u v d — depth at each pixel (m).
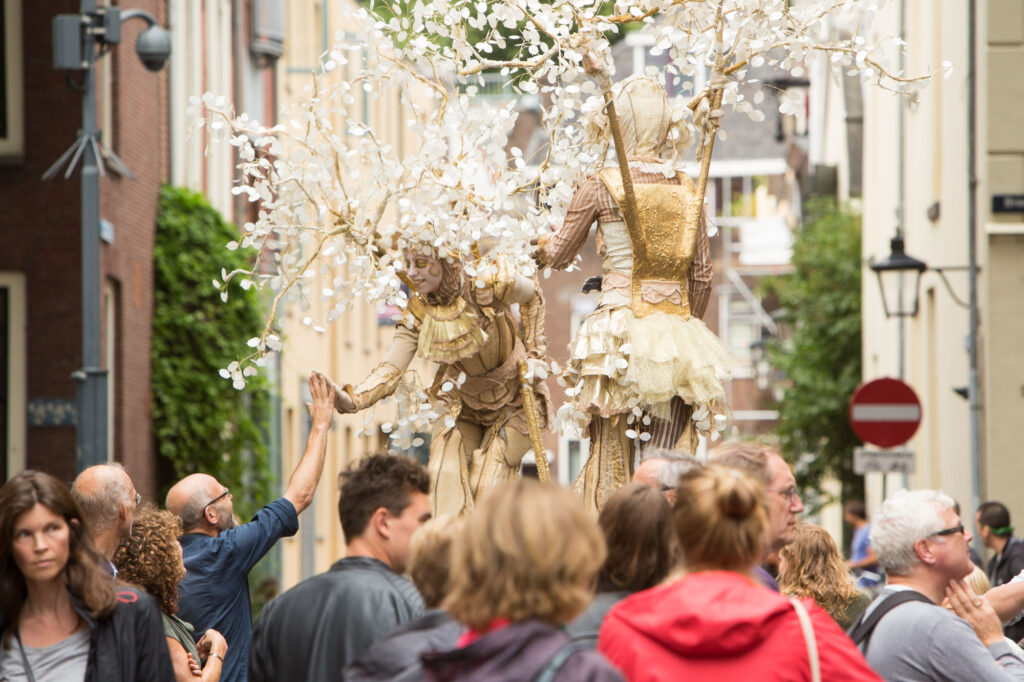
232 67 36.59
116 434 25.28
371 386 9.64
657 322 9.13
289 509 9.70
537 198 9.70
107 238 24.44
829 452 44.69
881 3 9.35
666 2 9.38
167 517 9.31
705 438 9.52
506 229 9.11
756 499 6.79
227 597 9.64
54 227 23.69
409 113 9.50
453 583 5.65
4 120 23.67
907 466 23.11
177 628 9.17
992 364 24.25
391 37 9.58
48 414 23.53
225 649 9.20
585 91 9.26
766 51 9.38
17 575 7.52
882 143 40.12
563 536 5.58
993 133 24.36
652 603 6.72
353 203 9.30
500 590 5.55
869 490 41.94
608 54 9.38
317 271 9.73
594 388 9.17
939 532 8.46
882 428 23.06
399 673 6.39
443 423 9.88
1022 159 24.34
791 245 47.75
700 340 9.24
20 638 7.49
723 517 6.75
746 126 82.69
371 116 41.38
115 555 9.10
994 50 24.36
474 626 5.62
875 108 41.94
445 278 9.26
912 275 30.31
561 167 9.41
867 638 8.32
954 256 28.22
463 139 9.33
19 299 23.61
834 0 9.37
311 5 45.09
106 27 19.89
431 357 9.29
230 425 28.56
